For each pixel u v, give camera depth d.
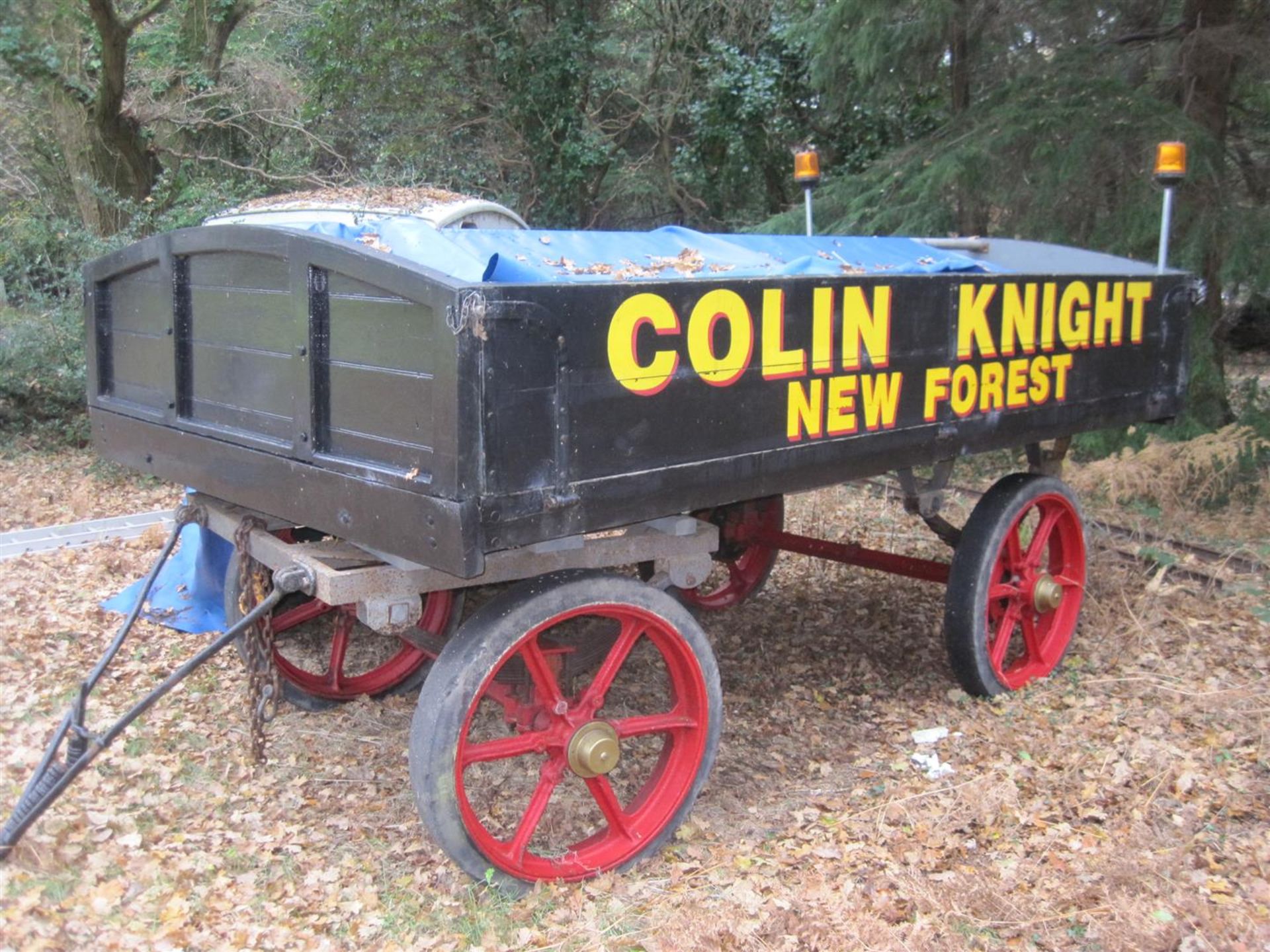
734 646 5.59
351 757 4.13
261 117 13.54
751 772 4.18
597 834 3.47
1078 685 4.86
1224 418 8.78
